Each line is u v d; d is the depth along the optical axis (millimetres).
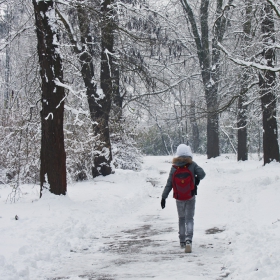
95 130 19109
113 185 17188
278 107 23109
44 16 11961
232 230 8273
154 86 19172
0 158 18094
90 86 18953
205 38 32344
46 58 11914
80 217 10070
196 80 36719
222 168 22531
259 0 17438
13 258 6363
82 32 16125
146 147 56562
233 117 33844
